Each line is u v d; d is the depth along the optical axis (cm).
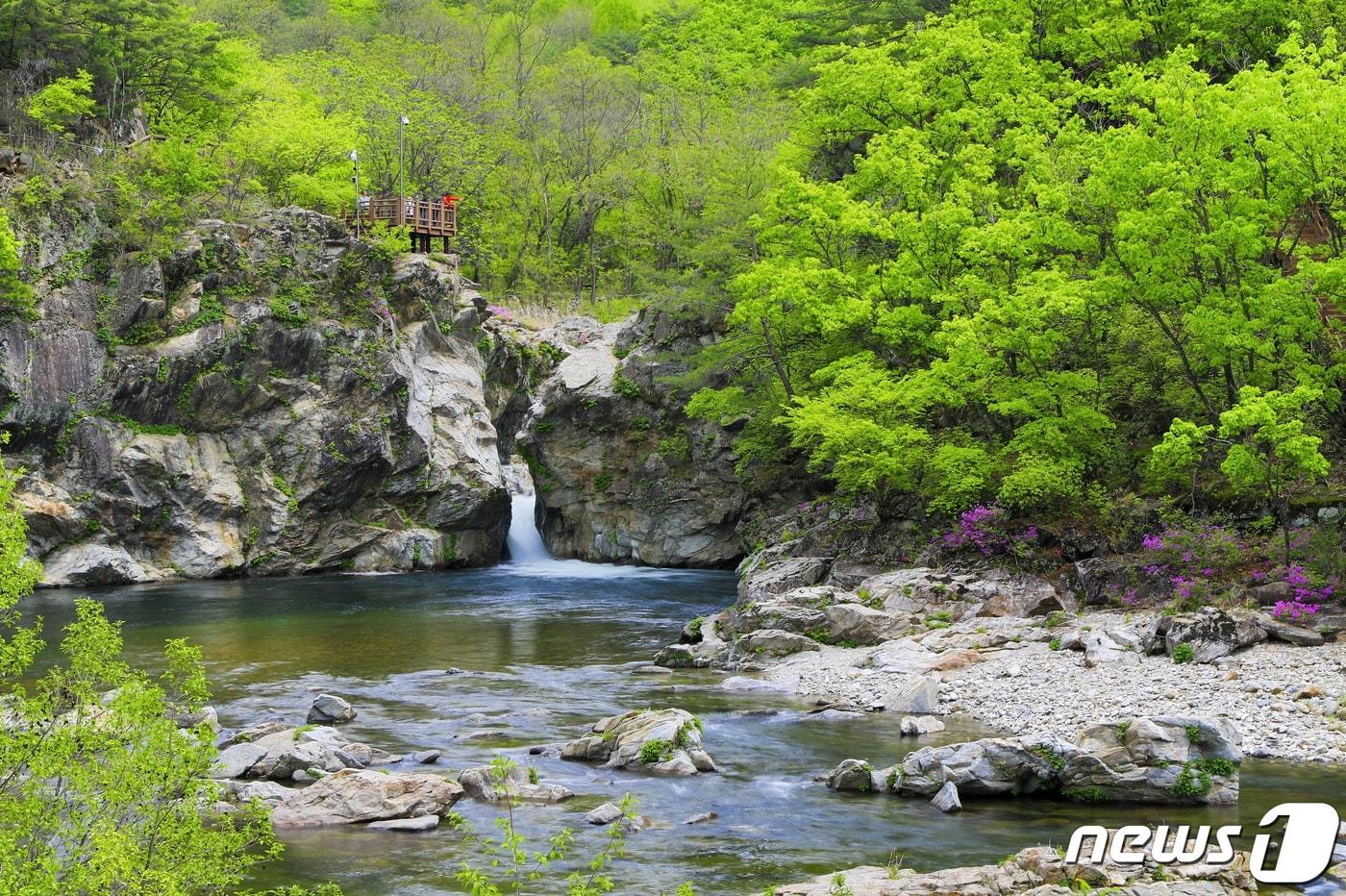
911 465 3759
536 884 1523
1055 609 3198
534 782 1961
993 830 1728
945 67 4800
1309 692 2311
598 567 5778
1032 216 3666
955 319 3603
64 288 5128
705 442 5659
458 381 6147
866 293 4122
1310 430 3322
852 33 7050
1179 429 2941
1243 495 3272
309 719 2461
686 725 2156
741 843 1678
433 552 5716
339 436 5556
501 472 6234
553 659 3288
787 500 5488
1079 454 3525
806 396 4303
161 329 5284
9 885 1020
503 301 8506
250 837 1271
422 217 6594
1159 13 5044
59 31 5994
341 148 6888
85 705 1184
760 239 4669
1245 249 3150
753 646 3170
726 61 10319
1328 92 3039
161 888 1068
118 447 5106
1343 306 3164
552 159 9444
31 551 4875
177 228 5441
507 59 10956
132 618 4028
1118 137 3362
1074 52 5216
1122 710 2338
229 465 5397
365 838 1720
